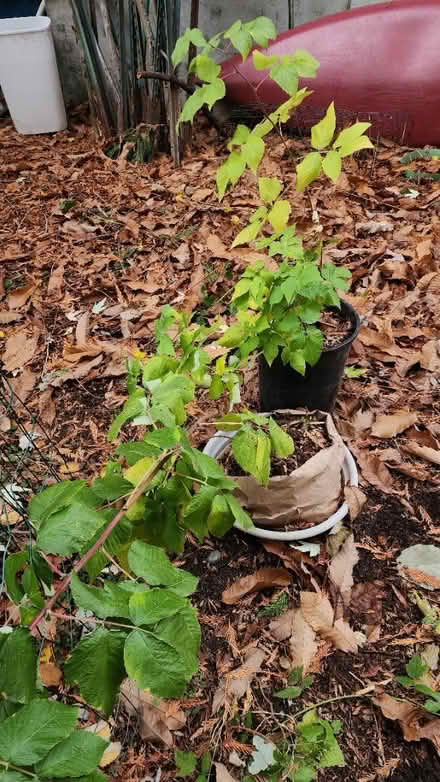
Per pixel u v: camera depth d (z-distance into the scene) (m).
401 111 3.57
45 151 4.20
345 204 3.19
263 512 1.61
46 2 4.31
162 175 3.69
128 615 0.65
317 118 3.75
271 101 3.75
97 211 3.34
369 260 2.75
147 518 1.02
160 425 1.44
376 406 2.08
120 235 3.08
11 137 4.49
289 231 1.54
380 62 3.49
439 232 2.91
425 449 1.88
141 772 1.29
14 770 0.54
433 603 1.53
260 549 1.66
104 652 0.65
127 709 1.37
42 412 2.17
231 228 3.07
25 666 0.66
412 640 1.46
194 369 1.28
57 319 2.65
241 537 1.69
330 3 4.09
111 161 3.86
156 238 3.08
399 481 1.83
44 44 4.02
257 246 1.57
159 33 3.44
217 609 1.55
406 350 2.29
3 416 2.16
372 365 2.26
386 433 1.96
